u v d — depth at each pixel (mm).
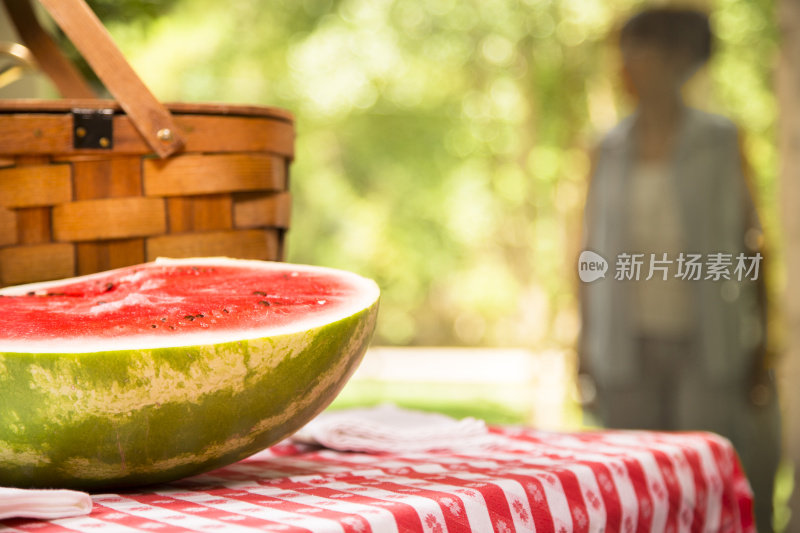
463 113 11172
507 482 733
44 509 584
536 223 8320
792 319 3021
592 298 2650
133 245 906
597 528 808
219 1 9516
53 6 851
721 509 1061
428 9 10094
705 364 2402
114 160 891
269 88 11312
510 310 13961
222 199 931
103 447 658
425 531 627
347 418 1031
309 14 10898
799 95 2998
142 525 571
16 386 632
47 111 873
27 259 879
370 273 13914
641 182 2480
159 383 640
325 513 603
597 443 1028
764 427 2547
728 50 8266
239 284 813
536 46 8016
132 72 870
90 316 694
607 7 7438
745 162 2467
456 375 10953
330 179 13258
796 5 2992
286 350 672
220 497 680
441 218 13070
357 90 11633
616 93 7246
